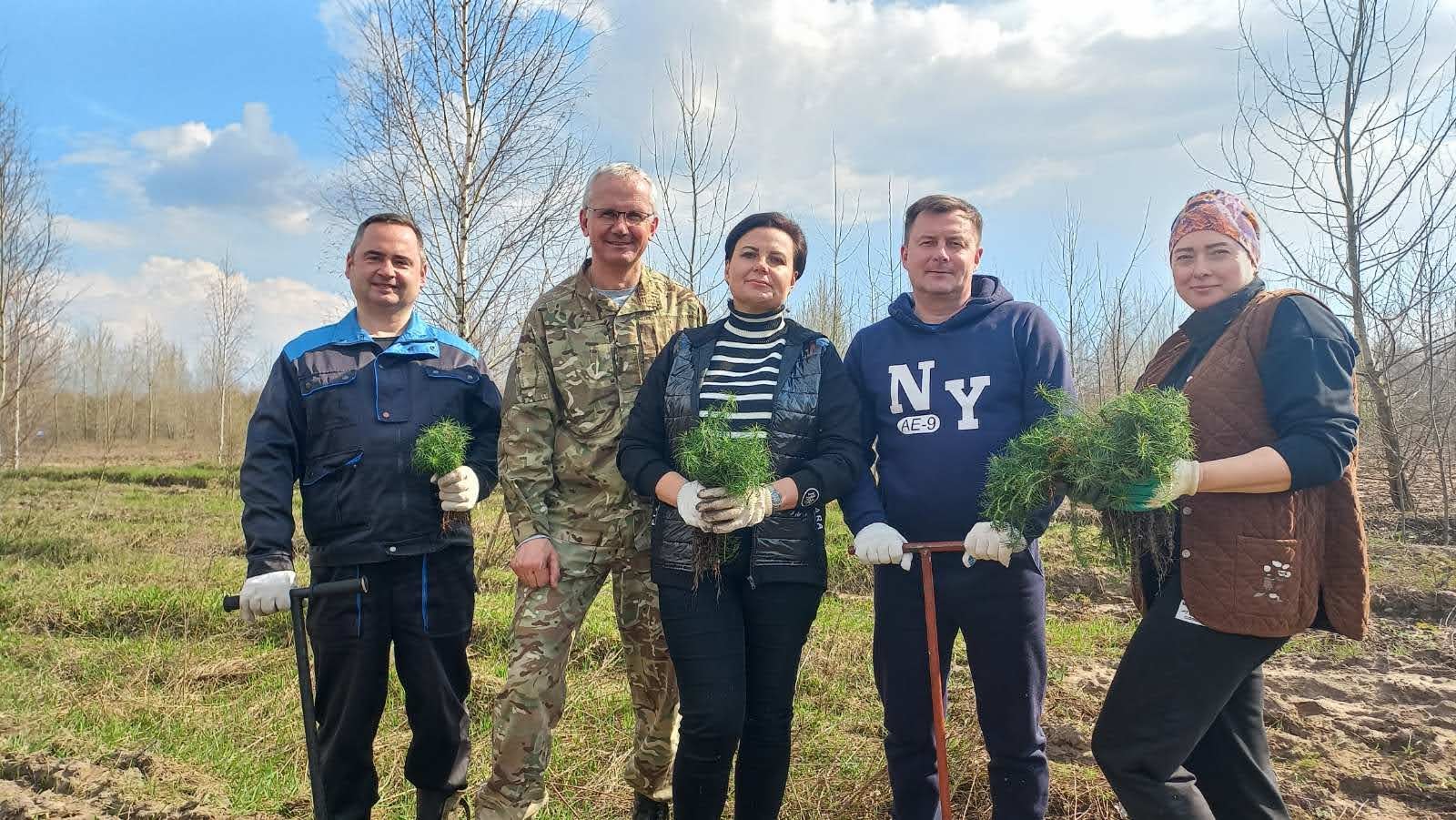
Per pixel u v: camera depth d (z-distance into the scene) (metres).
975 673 2.88
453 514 3.12
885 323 3.17
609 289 3.38
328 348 3.15
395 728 4.51
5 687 5.36
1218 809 2.72
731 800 3.82
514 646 3.17
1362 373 10.55
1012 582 2.80
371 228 3.19
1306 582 2.40
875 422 3.09
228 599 2.84
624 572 3.32
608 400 3.25
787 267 3.01
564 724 4.47
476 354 3.47
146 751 4.09
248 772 4.06
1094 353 17.36
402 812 3.60
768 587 2.82
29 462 24.56
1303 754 4.30
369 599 3.01
